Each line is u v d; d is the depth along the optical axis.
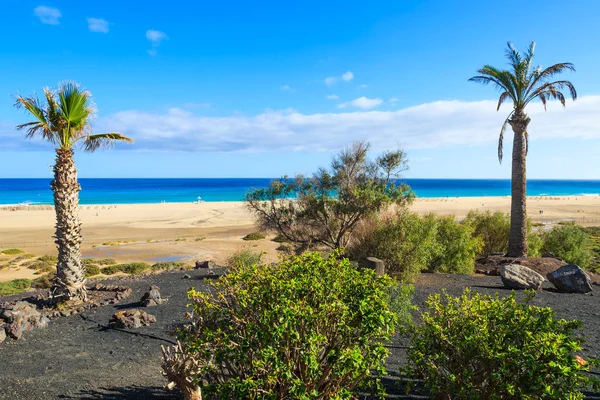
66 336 10.59
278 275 5.12
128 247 38.69
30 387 7.24
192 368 5.61
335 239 21.05
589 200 118.50
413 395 6.30
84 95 13.28
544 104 22.03
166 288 16.50
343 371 4.44
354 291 4.88
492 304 5.24
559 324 4.79
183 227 54.94
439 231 19.36
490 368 4.64
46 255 35.47
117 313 11.74
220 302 5.47
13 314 11.28
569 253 24.19
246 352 4.69
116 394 6.82
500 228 25.59
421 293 14.05
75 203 13.95
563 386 4.35
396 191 19.98
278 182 21.69
